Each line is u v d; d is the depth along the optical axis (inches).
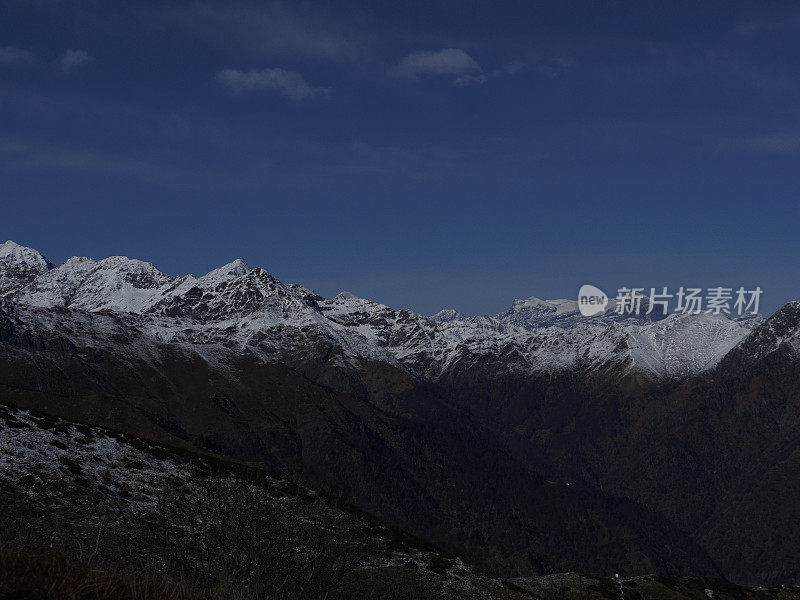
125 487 2701.8
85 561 802.2
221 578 971.3
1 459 2620.6
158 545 1098.7
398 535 3329.2
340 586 1218.0
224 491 1248.2
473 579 3083.2
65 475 2610.7
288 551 1158.3
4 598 643.5
